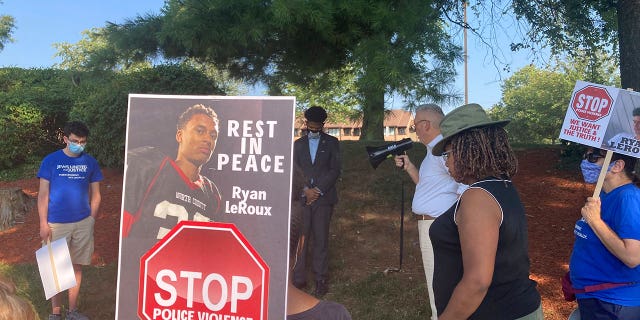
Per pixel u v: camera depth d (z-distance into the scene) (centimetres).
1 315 136
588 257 280
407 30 583
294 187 191
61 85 1330
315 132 550
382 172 854
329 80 884
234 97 190
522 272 215
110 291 580
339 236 690
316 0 588
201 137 193
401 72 551
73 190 483
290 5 570
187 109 194
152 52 712
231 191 189
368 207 758
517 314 213
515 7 866
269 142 187
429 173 392
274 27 638
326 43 746
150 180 196
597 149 281
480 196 212
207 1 613
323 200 548
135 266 196
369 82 551
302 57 789
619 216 263
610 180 276
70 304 495
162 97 195
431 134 391
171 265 193
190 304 192
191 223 192
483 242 204
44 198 479
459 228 213
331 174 541
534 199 743
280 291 185
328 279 585
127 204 197
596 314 277
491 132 225
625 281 268
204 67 882
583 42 900
